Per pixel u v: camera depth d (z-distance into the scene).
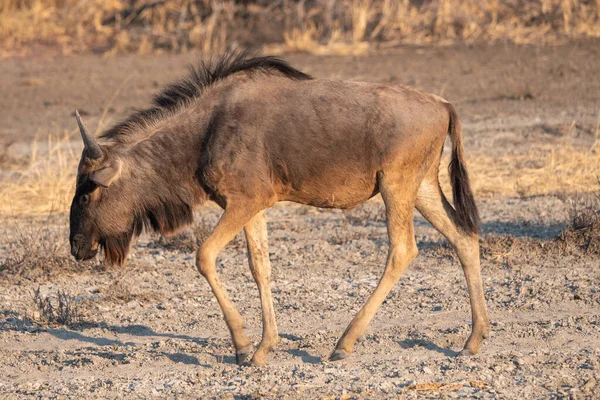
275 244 37.44
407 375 23.44
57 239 37.59
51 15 85.81
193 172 25.67
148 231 26.95
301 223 41.16
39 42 81.56
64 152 54.47
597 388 22.02
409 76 69.25
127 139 26.08
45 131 59.72
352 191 25.02
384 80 68.00
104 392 23.20
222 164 24.78
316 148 24.58
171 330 28.41
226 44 78.50
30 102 67.00
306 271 33.81
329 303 30.27
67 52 79.50
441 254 35.00
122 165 25.59
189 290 32.19
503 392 22.02
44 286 33.00
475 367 23.84
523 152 51.66
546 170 47.28
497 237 35.69
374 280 32.47
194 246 37.09
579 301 29.33
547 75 67.88
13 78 73.19
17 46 80.69
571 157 48.75
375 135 24.36
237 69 25.84
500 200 43.50
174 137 25.70
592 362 23.80
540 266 33.19
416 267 33.75
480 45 76.62
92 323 29.06
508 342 25.88
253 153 24.70
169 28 82.25
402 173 24.48
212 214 43.25
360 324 24.67
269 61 25.58
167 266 35.06
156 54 78.62
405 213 24.72
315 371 24.05
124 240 26.58
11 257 35.88
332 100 24.70
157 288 32.53
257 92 25.12
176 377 24.17
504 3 81.88
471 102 63.12
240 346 24.77
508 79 67.44
